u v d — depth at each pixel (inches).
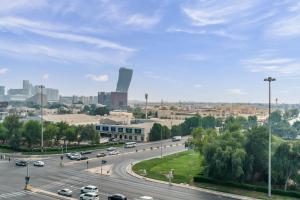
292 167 3548.2
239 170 3614.7
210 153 3885.3
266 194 3373.5
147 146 7155.5
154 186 3631.9
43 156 5629.9
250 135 3892.7
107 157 5634.8
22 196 3161.9
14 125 6811.0
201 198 3171.8
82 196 3026.6
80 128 6820.9
